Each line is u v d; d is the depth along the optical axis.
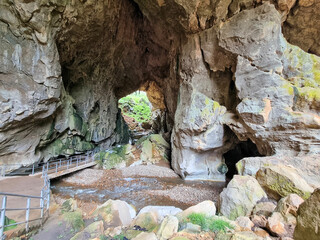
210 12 12.25
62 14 10.12
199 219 5.85
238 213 6.70
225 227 5.25
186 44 14.41
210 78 13.84
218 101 13.67
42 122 11.45
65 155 14.74
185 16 12.63
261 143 10.86
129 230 6.07
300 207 2.49
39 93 9.74
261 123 9.99
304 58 10.05
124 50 19.14
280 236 4.72
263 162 8.66
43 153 12.67
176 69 16.75
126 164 17.48
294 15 11.87
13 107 8.95
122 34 17.30
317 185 7.08
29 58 9.30
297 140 9.08
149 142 19.88
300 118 8.80
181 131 13.91
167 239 4.96
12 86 8.98
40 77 9.66
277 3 11.09
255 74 10.60
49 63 9.89
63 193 11.07
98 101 18.86
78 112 16.33
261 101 10.04
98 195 10.99
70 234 5.52
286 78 10.32
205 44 13.05
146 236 4.98
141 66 22.23
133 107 41.12
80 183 13.02
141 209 8.68
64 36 11.59
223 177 14.15
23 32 8.94
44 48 9.59
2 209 4.19
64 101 13.59
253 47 10.74
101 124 19.34
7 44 8.76
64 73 14.51
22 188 8.41
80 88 16.48
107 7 12.72
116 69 20.20
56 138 13.78
